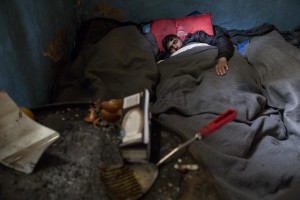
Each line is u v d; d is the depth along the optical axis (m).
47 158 0.83
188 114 1.53
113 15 2.34
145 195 0.74
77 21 2.26
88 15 2.33
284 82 1.64
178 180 0.77
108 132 0.93
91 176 0.78
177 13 2.38
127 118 0.83
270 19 2.46
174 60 1.95
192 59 1.92
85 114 1.01
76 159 0.83
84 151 0.86
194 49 1.98
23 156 0.80
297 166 1.29
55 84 1.79
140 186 0.74
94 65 1.76
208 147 1.31
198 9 2.37
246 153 1.38
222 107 1.51
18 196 0.72
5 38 1.19
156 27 2.21
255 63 1.97
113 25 2.21
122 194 0.72
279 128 1.51
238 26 2.48
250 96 1.59
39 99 1.56
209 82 1.69
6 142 0.82
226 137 1.38
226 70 1.77
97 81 1.64
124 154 0.79
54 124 0.97
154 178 0.76
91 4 2.28
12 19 1.25
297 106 1.52
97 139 0.90
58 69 1.87
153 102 1.72
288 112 1.53
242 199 1.21
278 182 1.25
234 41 2.28
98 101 1.00
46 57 1.65
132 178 0.76
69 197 0.72
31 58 1.44
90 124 0.96
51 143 0.81
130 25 2.12
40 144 0.81
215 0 2.33
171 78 1.80
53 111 1.03
